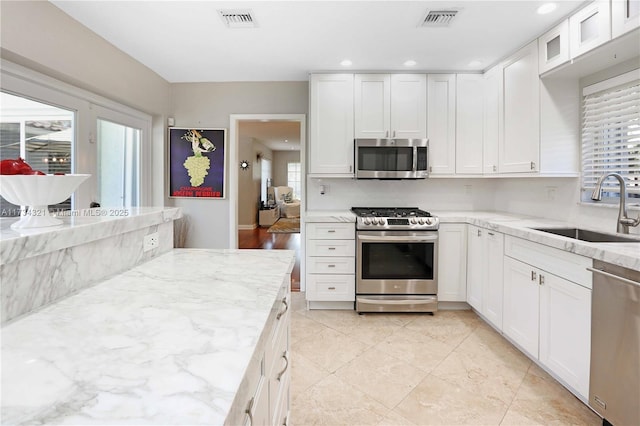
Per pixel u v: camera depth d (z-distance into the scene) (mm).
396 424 1684
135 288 1084
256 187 9281
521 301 2266
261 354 771
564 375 1854
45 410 493
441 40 2709
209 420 476
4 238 812
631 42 1913
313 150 3367
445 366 2209
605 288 1582
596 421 1696
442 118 3346
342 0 2180
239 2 2205
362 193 3771
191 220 3971
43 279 929
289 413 1528
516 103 2834
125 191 3357
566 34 2285
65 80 2484
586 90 2490
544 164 2566
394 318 3029
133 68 3156
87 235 1074
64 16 2336
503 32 2553
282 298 1186
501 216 3135
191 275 1243
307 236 3148
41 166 2408
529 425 1671
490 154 3213
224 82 3855
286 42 2777
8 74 2125
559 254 1890
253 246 6301
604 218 2350
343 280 3156
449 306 3250
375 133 3352
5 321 814
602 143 2396
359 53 2975
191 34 2654
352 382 2031
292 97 3838
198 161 3895
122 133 3295
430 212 3582
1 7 1904
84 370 601
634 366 1447
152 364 624
